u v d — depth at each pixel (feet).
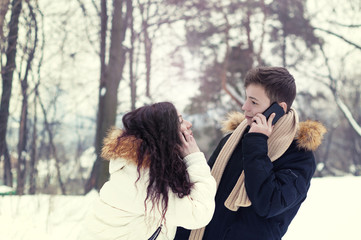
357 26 49.70
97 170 29.30
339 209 18.56
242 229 5.09
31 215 15.52
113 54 30.30
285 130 5.21
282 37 56.29
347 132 75.10
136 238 4.73
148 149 4.54
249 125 5.63
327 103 68.28
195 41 52.03
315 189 23.43
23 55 18.08
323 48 57.52
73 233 14.01
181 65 49.96
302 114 62.34
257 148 4.89
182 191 4.49
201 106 59.21
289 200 4.75
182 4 43.75
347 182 25.13
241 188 5.04
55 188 19.69
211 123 61.05
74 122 43.34
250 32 56.13
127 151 4.50
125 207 4.58
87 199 18.86
